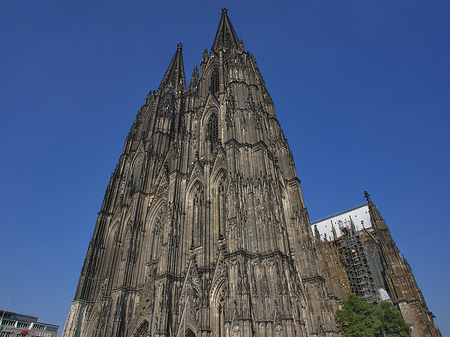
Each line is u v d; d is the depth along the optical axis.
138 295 74.31
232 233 55.22
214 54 110.06
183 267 65.81
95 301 79.56
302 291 62.88
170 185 77.69
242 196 59.25
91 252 90.38
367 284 105.50
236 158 64.75
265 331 46.19
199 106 92.75
